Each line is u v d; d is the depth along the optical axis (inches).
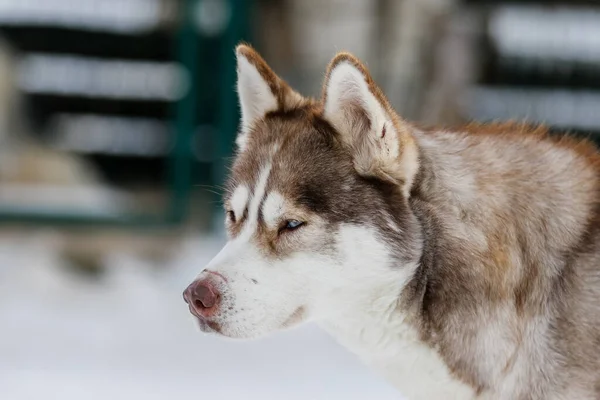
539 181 185.3
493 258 179.6
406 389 189.5
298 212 180.7
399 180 181.3
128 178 655.1
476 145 190.4
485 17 573.6
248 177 189.0
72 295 455.8
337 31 469.7
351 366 361.7
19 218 502.6
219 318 176.9
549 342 178.9
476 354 179.6
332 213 180.2
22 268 467.2
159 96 650.8
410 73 479.2
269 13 505.0
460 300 179.2
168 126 650.8
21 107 608.7
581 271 179.9
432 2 484.7
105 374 342.0
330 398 315.3
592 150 196.5
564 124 631.8
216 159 529.7
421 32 481.4
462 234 180.4
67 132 650.8
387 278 179.5
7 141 572.4
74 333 398.0
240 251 181.0
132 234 512.1
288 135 191.2
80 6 607.8
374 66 472.7
